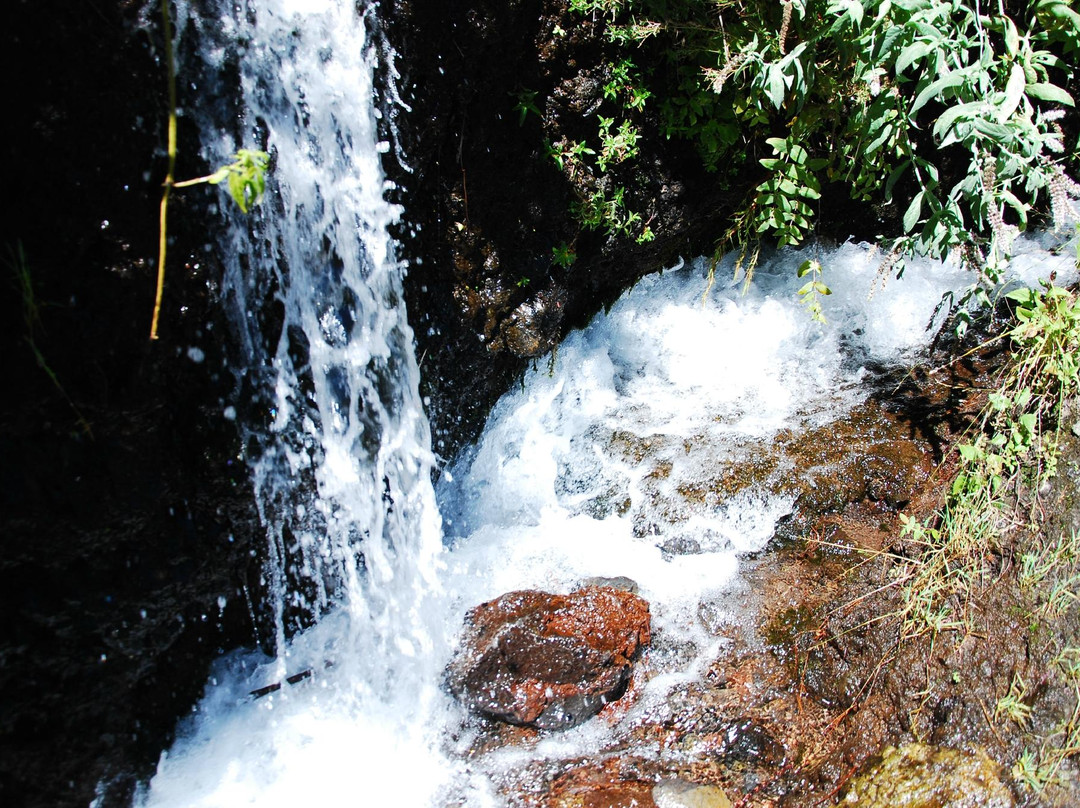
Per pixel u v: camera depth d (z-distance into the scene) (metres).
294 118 2.91
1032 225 4.27
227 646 3.21
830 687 3.08
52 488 2.46
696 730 3.02
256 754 3.02
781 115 3.93
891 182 3.49
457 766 2.97
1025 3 3.72
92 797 2.73
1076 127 4.02
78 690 2.65
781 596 3.44
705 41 3.62
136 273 2.56
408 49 3.15
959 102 3.17
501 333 3.87
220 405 2.90
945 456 3.70
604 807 2.76
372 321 3.38
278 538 3.21
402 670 3.26
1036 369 3.43
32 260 2.34
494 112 3.49
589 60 3.58
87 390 2.49
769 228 4.37
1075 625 2.78
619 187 3.88
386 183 3.27
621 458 4.10
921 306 4.33
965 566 3.12
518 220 3.73
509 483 4.12
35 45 2.28
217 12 2.62
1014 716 2.70
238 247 2.84
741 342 4.52
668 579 3.60
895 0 2.99
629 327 4.51
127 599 2.73
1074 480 3.05
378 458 3.53
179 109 2.61
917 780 2.63
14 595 2.48
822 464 3.84
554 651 3.12
